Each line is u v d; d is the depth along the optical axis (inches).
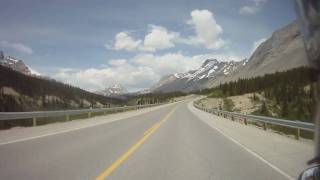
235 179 339.3
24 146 573.0
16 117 865.5
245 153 524.4
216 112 1946.4
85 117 1528.1
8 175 349.1
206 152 536.7
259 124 1211.2
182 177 350.0
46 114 1031.6
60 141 651.5
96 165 414.0
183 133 853.8
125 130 916.0
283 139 722.2
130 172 374.3
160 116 1684.3
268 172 374.3
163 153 525.0
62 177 342.6
